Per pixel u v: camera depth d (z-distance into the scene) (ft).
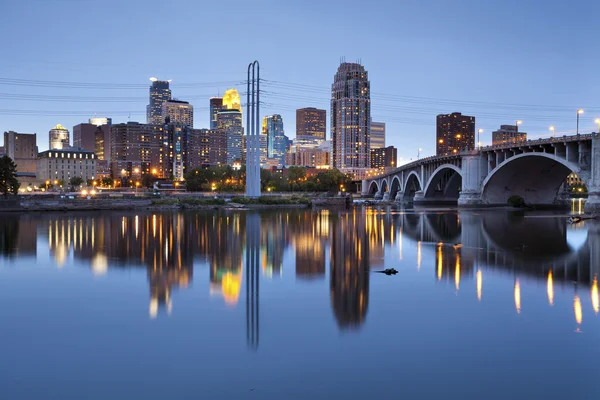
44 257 145.28
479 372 57.93
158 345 66.90
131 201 476.13
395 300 90.22
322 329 73.10
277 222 296.30
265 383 55.21
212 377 56.85
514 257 142.31
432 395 52.44
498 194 448.65
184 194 655.76
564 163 333.01
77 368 59.52
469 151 454.40
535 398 51.85
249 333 71.36
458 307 85.20
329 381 55.72
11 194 474.08
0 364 60.80
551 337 69.26
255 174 547.49
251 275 115.14
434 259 139.23
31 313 82.84
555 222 277.64
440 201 593.42
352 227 255.70
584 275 113.39
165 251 157.99
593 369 58.59
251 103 546.26
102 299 92.12
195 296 93.97
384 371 58.18
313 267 126.00
